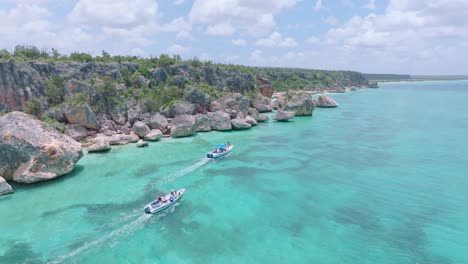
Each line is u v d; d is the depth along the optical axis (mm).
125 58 105500
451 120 89625
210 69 114062
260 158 52719
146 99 74125
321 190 39781
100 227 30656
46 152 40938
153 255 26422
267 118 90188
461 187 40312
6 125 41312
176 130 66125
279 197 37781
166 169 46781
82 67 77000
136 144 59938
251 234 29750
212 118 74938
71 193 37969
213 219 32531
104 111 67375
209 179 43219
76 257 26031
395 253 26781
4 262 25188
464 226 31031
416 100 151500
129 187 40000
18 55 74000
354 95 185250
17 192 38031
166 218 32656
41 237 28781
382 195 38219
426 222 31844
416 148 58781
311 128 78312
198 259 25922
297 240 28734
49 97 64625
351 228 30828
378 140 65375
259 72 188625
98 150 54281
